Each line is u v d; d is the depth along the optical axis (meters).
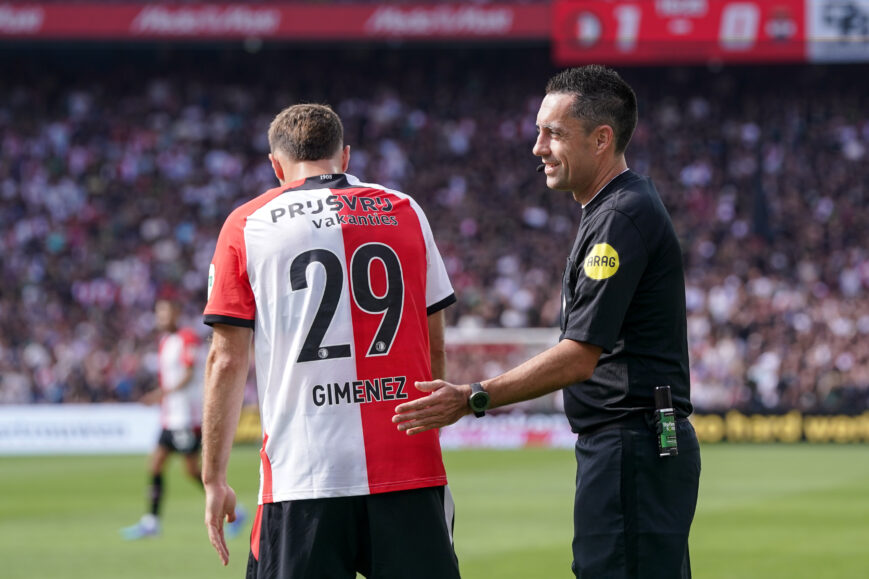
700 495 49.75
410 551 14.55
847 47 99.44
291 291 14.72
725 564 31.89
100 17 106.81
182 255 105.19
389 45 121.12
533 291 100.19
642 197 14.81
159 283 101.62
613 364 14.95
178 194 112.06
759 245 103.81
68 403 89.62
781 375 87.94
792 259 102.44
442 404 14.17
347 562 14.66
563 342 14.49
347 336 14.70
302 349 14.63
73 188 111.12
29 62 120.12
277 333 14.71
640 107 118.62
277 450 14.68
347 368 14.66
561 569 31.20
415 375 14.97
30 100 118.38
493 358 92.19
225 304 14.83
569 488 53.19
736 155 114.12
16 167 112.44
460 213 110.50
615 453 14.77
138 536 38.72
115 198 110.88
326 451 14.50
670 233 14.88
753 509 44.91
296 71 122.44
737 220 107.81
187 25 106.81
